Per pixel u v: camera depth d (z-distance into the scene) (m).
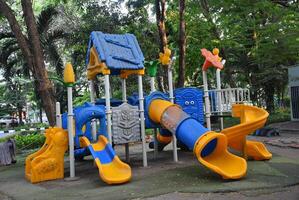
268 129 15.64
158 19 15.63
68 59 24.69
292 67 20.06
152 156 12.03
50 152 9.36
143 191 7.18
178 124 8.93
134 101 11.15
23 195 7.80
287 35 18.62
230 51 23.09
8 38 20.73
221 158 8.55
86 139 9.48
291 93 20.28
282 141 13.20
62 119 10.01
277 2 19.09
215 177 7.98
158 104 10.16
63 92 24.73
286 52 19.77
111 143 9.82
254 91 24.20
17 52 22.88
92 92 11.19
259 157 9.73
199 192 6.79
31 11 13.45
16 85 30.09
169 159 11.14
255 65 23.70
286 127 17.78
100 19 20.02
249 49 22.77
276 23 19.45
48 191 7.98
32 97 33.03
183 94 11.19
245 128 9.47
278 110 28.95
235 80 26.23
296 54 20.42
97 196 7.06
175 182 7.77
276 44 19.75
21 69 26.38
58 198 7.20
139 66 10.18
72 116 9.33
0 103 31.55
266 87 24.86
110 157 8.95
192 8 20.89
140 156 12.15
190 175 8.39
